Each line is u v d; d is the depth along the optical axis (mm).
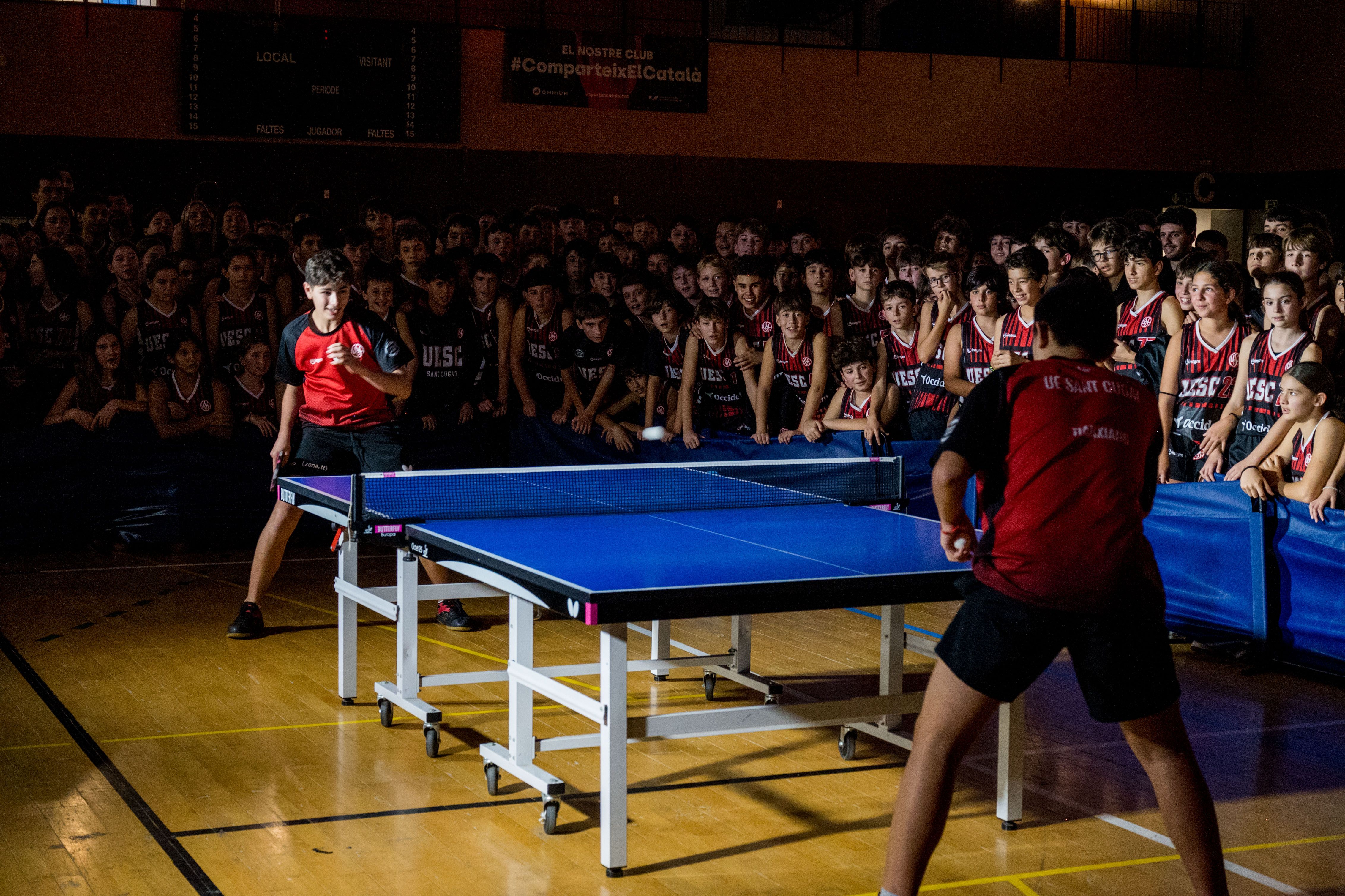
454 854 3219
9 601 6262
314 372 5090
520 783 3791
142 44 9641
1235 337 5766
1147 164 12273
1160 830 3443
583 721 4445
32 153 9453
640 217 10133
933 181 11688
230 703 4574
